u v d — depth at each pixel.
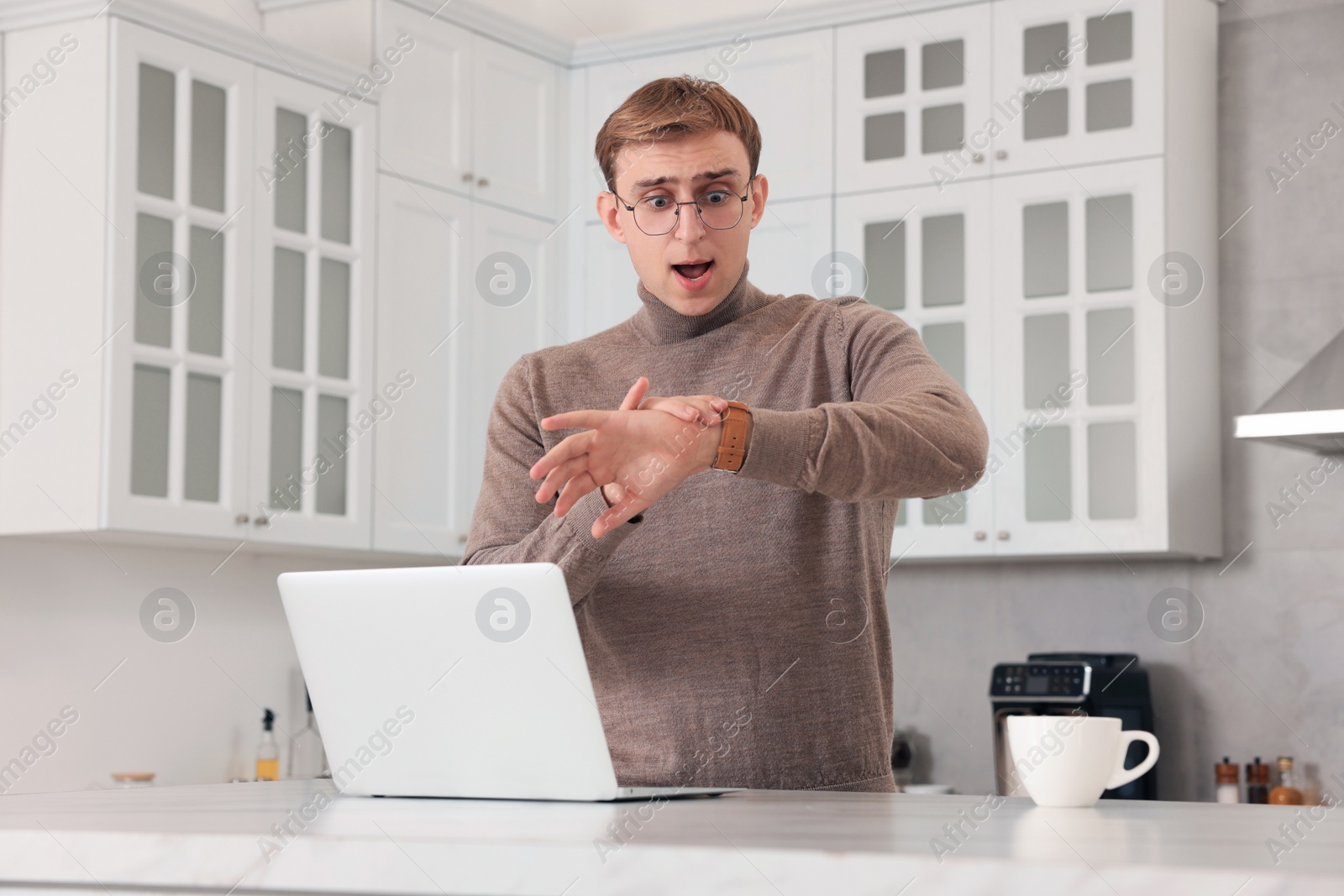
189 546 2.72
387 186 2.84
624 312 3.11
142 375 2.44
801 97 3.00
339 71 2.78
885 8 2.94
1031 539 2.78
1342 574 2.81
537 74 3.14
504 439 1.36
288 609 1.00
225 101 2.60
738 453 0.93
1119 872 0.54
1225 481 2.93
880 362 1.23
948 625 3.15
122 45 2.44
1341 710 2.79
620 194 1.32
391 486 2.81
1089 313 2.77
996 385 2.83
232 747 2.88
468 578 0.93
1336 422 2.50
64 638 2.61
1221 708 2.88
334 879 0.67
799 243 2.99
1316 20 2.94
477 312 2.99
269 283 2.64
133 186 2.44
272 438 2.63
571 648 0.90
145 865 0.71
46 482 2.43
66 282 2.45
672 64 3.11
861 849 0.60
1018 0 2.85
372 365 2.79
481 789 0.95
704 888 0.60
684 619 1.24
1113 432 2.74
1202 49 2.92
